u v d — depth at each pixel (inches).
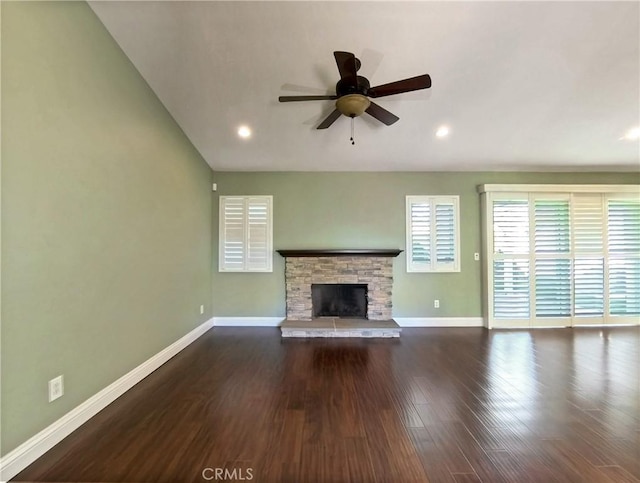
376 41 101.1
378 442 77.4
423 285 198.1
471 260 198.4
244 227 197.8
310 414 90.7
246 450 74.5
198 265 174.1
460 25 96.0
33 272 71.1
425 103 132.4
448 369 126.0
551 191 191.3
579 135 156.9
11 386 65.8
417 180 199.0
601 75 116.1
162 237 132.7
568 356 141.2
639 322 193.8
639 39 100.6
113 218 100.3
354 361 135.2
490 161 185.3
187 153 158.6
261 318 197.9
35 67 71.5
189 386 109.9
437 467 68.6
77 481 65.0
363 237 198.5
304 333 173.8
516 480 64.7
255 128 150.7
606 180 198.8
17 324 67.1
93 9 89.6
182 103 131.8
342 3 89.3
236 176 198.5
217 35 99.4
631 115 140.3
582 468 68.3
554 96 128.0
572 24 95.9
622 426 84.6
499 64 111.0
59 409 78.2
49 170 75.4
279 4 89.8
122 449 74.9
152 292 124.4
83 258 86.9
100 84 93.7
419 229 197.9
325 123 118.8
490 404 96.7
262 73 115.0
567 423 86.0
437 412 91.8
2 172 64.0
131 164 110.0
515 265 192.2
